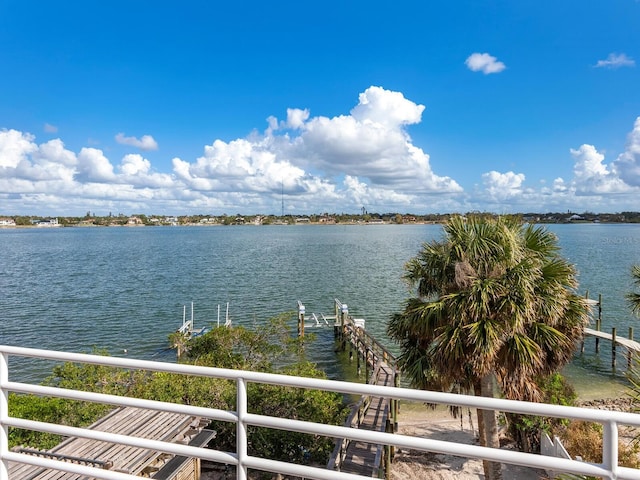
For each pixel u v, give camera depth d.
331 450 9.80
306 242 102.81
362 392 1.89
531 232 8.40
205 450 2.23
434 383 8.53
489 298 7.43
